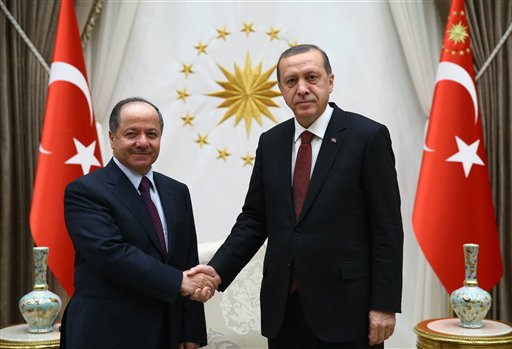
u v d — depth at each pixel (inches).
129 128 101.7
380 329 95.7
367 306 97.5
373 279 96.6
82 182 102.3
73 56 164.1
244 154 184.2
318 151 101.6
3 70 169.3
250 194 112.3
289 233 99.3
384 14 183.8
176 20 184.7
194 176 184.2
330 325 96.4
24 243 171.6
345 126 101.1
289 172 102.2
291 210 100.1
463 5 165.5
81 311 98.3
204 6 185.2
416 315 177.0
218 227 183.5
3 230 167.6
